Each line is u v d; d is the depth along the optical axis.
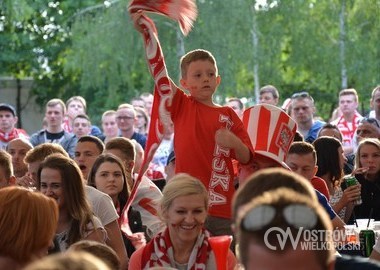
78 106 21.12
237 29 31.64
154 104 9.05
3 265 5.99
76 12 35.66
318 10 33.62
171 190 7.76
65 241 8.57
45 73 35.88
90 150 12.05
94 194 9.28
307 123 17.02
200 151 8.84
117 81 32.75
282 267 4.27
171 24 31.70
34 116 35.66
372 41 32.91
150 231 10.45
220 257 7.53
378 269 5.52
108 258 6.70
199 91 8.91
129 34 32.41
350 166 14.61
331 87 33.44
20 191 6.09
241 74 33.66
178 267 7.80
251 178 5.23
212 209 8.88
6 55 36.00
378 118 16.89
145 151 9.12
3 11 33.16
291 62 33.44
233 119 9.01
